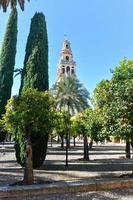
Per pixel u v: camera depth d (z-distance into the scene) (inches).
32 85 806.5
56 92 1959.9
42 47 839.1
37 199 348.5
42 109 504.4
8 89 1216.8
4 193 347.6
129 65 539.2
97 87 568.4
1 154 1358.3
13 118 499.2
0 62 1250.0
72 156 1293.1
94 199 354.6
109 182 397.7
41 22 860.6
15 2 746.8
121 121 514.0
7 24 1268.5
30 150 506.6
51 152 1576.0
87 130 960.3
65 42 4274.1
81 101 1957.4
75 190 377.7
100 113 571.8
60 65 4190.5
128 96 510.0
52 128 528.7
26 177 498.9
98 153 1497.3
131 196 370.9
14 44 1258.0
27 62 833.5
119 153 1494.8
